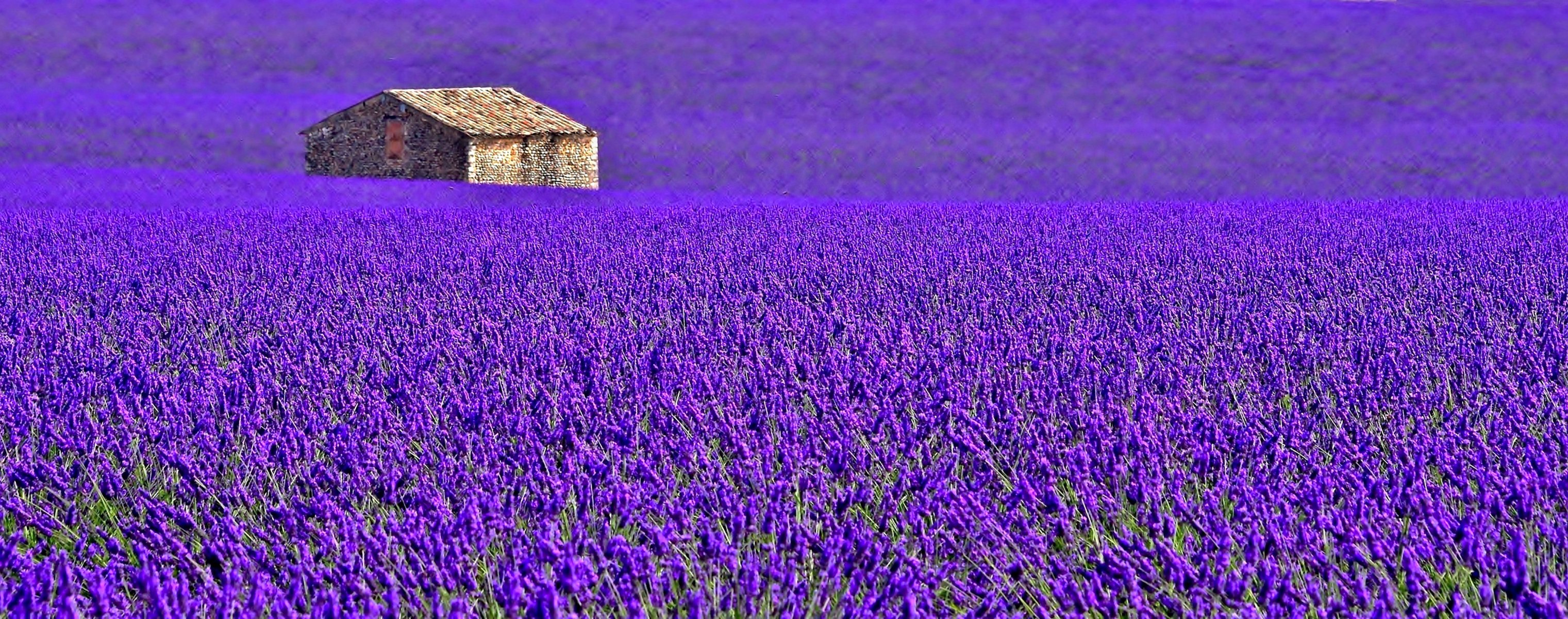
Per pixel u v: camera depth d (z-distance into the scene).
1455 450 7.73
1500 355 11.09
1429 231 26.98
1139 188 111.12
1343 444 8.15
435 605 5.57
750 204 40.41
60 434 8.45
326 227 29.38
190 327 13.89
